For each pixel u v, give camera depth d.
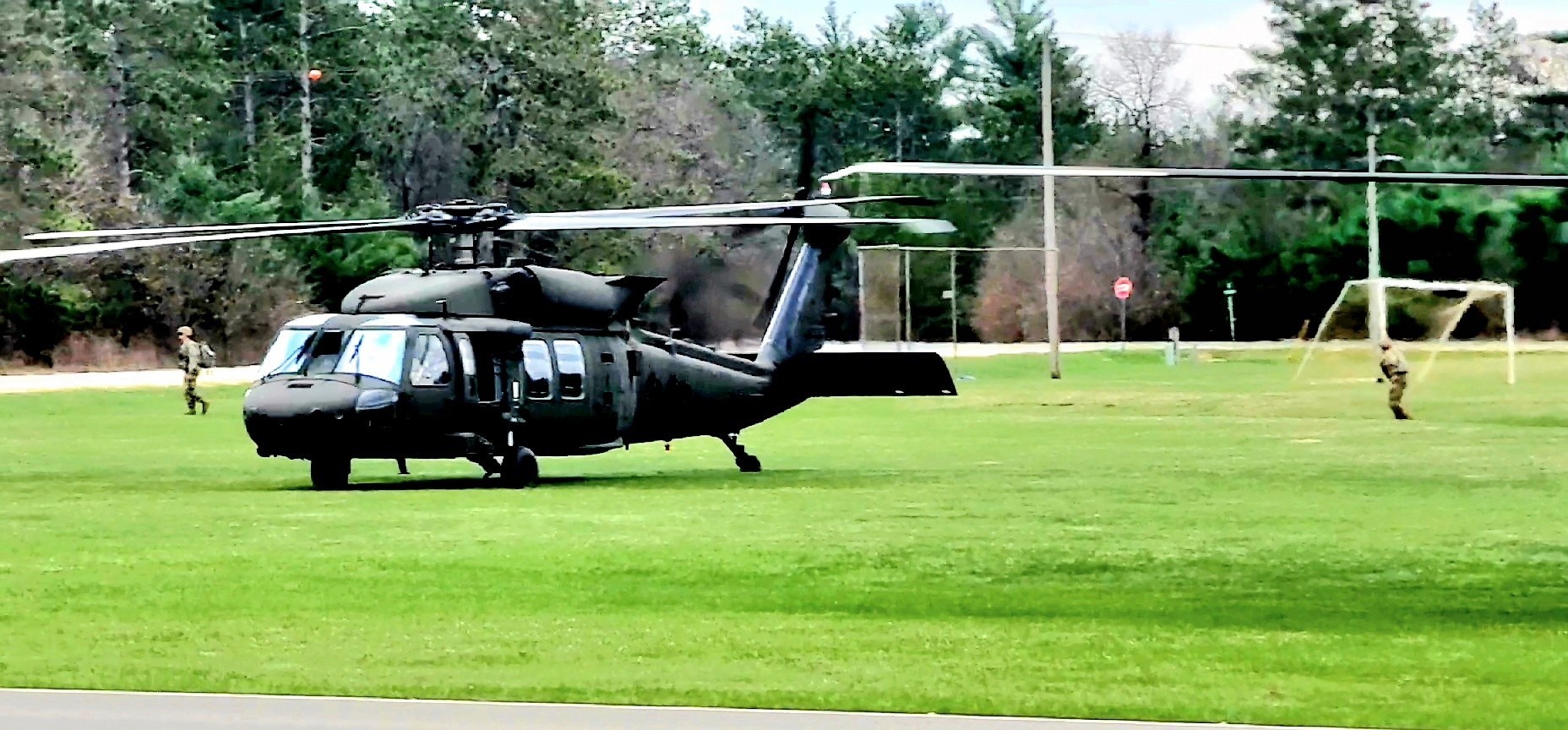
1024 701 30.23
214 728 28.62
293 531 52.38
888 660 33.69
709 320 162.25
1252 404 124.75
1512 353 155.75
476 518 55.47
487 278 65.69
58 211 185.75
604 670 32.75
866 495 62.91
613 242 191.25
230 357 195.25
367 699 30.52
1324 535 51.59
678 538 50.53
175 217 198.50
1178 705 29.95
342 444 61.84
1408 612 39.12
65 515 56.78
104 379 165.38
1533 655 34.25
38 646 34.94
